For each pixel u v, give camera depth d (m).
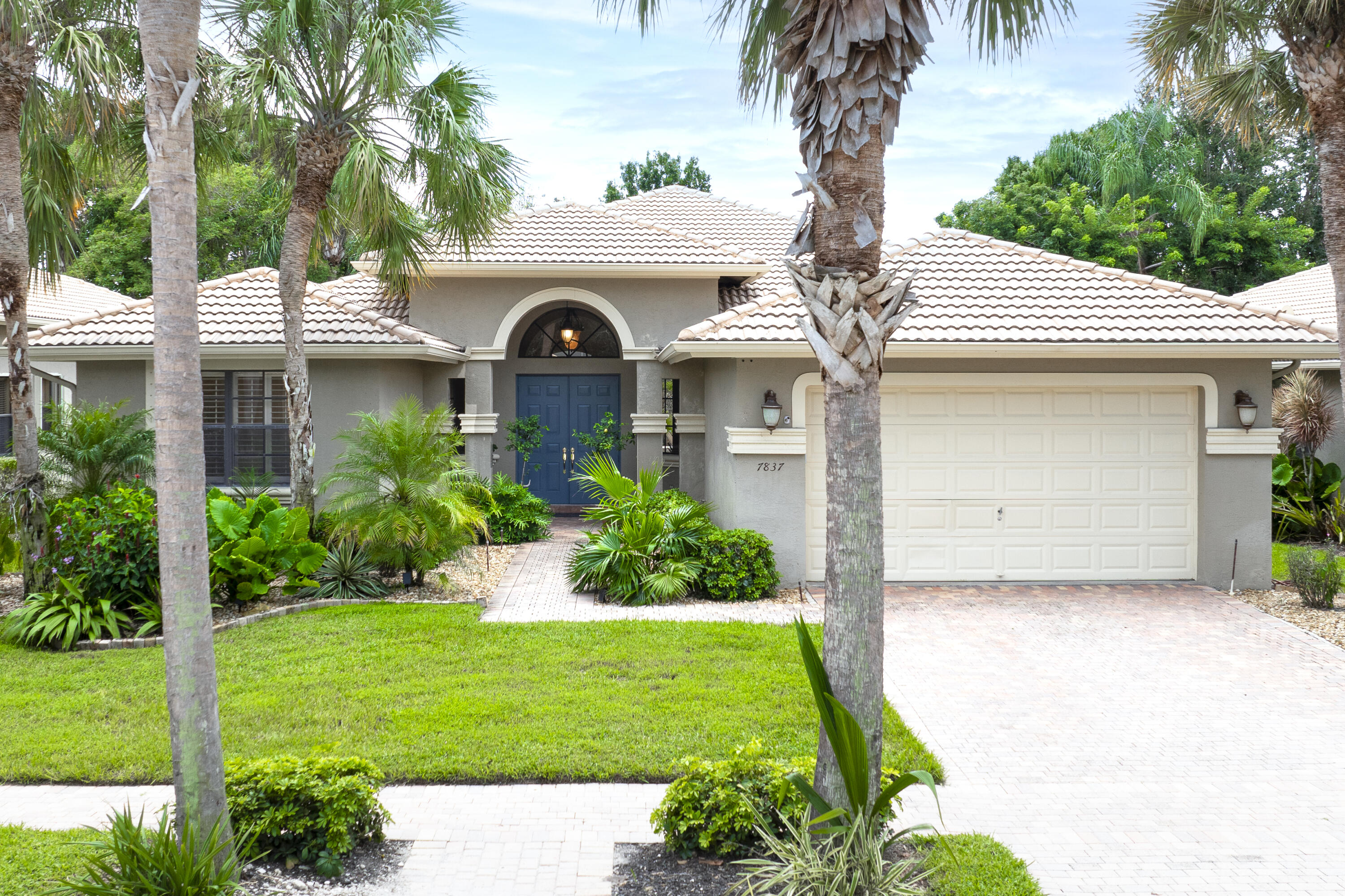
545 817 6.29
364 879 5.41
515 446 18.72
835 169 5.54
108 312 15.62
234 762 5.85
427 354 15.42
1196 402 13.62
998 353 12.77
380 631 10.64
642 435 17.86
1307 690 9.15
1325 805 6.62
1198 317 13.44
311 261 16.16
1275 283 25.67
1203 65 12.37
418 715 7.97
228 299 16.03
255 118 12.04
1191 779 7.07
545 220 18.95
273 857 5.55
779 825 5.69
